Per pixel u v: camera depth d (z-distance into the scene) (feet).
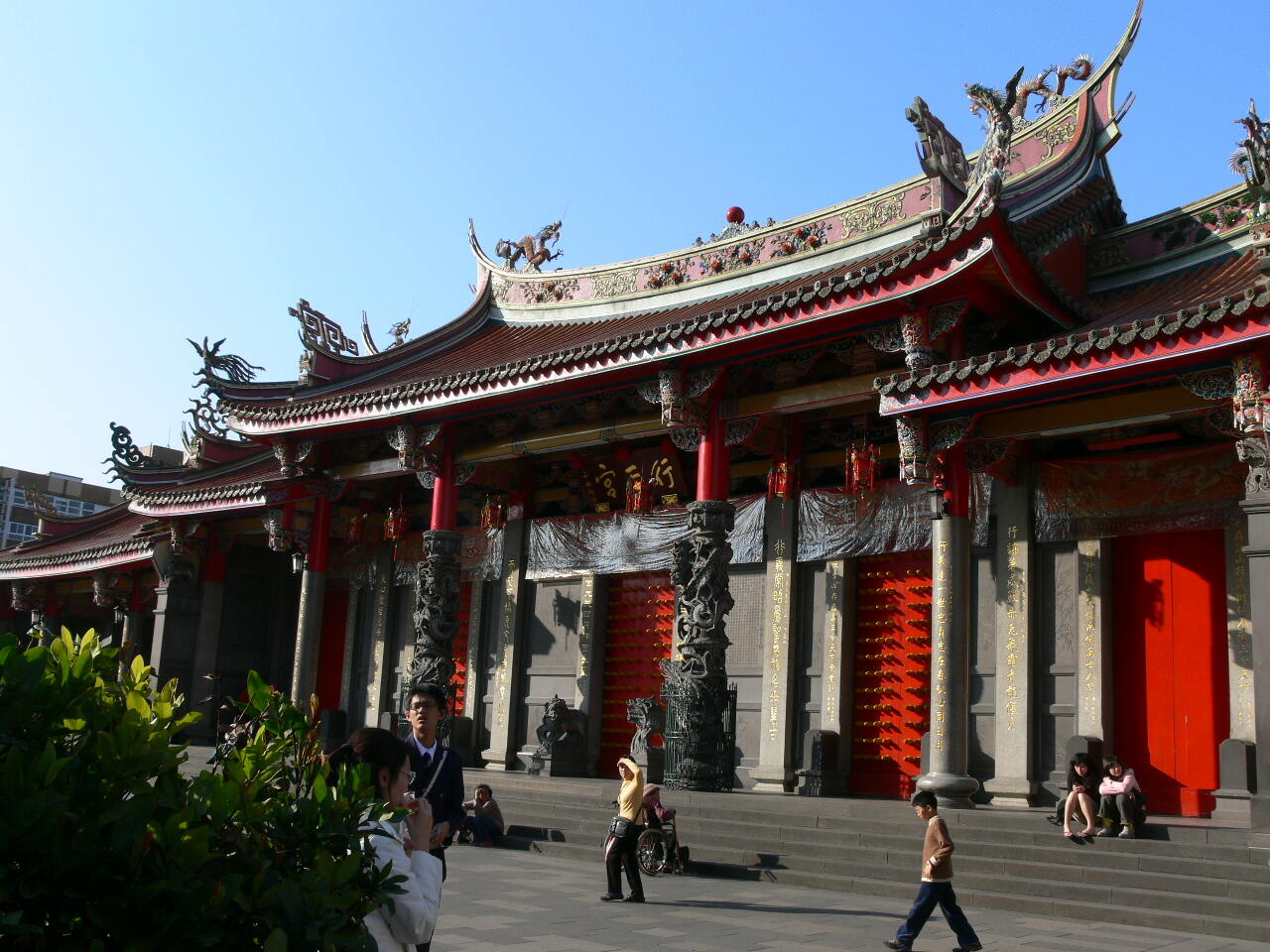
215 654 129.70
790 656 86.28
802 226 96.94
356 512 116.67
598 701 100.17
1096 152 89.56
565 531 103.24
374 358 118.11
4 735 15.56
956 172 84.74
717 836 64.69
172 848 16.01
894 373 69.82
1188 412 59.72
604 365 81.20
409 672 99.04
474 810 72.43
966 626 66.49
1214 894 48.24
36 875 14.71
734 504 91.45
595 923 44.37
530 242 122.52
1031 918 48.85
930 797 41.78
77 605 167.84
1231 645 67.36
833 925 45.78
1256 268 55.93
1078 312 73.46
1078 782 55.93
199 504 118.52
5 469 283.18
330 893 16.90
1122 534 72.13
